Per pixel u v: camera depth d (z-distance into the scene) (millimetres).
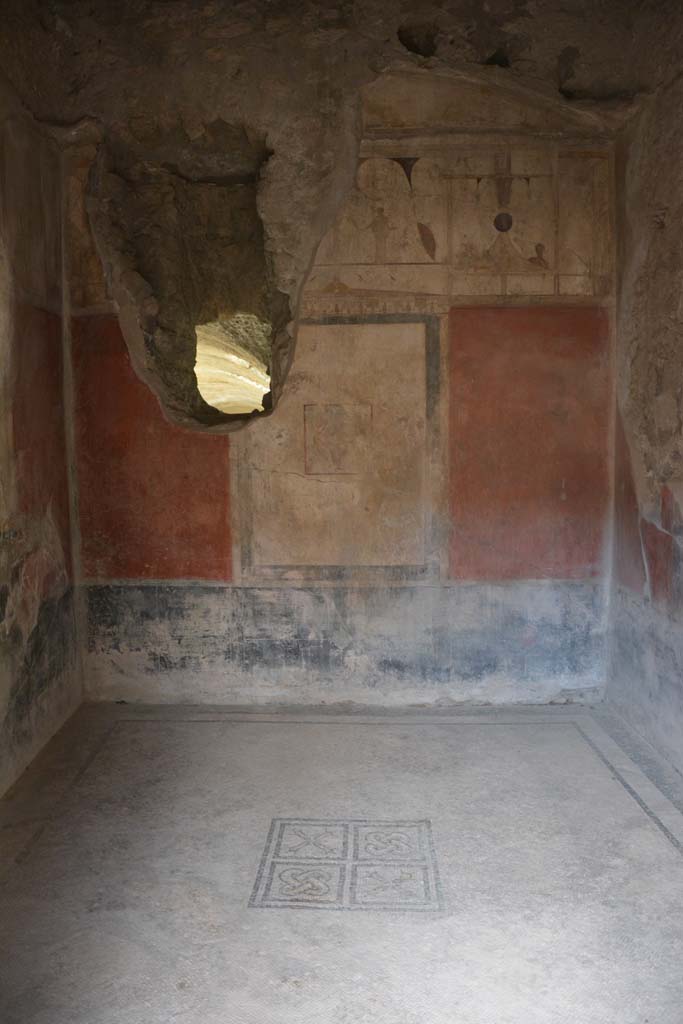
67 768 3643
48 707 3971
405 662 4426
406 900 2635
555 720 4191
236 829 3096
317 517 4375
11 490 3582
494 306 4293
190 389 4547
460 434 4332
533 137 4219
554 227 4266
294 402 4336
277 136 4234
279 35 4121
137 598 4438
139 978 2264
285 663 4441
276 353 4336
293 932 2471
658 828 3082
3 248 3549
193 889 2701
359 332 4305
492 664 4422
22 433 3738
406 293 4285
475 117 4219
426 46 4102
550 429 4328
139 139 4352
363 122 4219
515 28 4012
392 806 3273
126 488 4398
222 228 4617
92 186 4301
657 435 3752
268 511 4383
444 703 4434
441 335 4297
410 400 4324
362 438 4340
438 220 4266
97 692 4492
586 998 2180
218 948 2395
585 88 3996
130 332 4348
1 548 3432
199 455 4371
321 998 2184
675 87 3555
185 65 4164
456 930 2477
